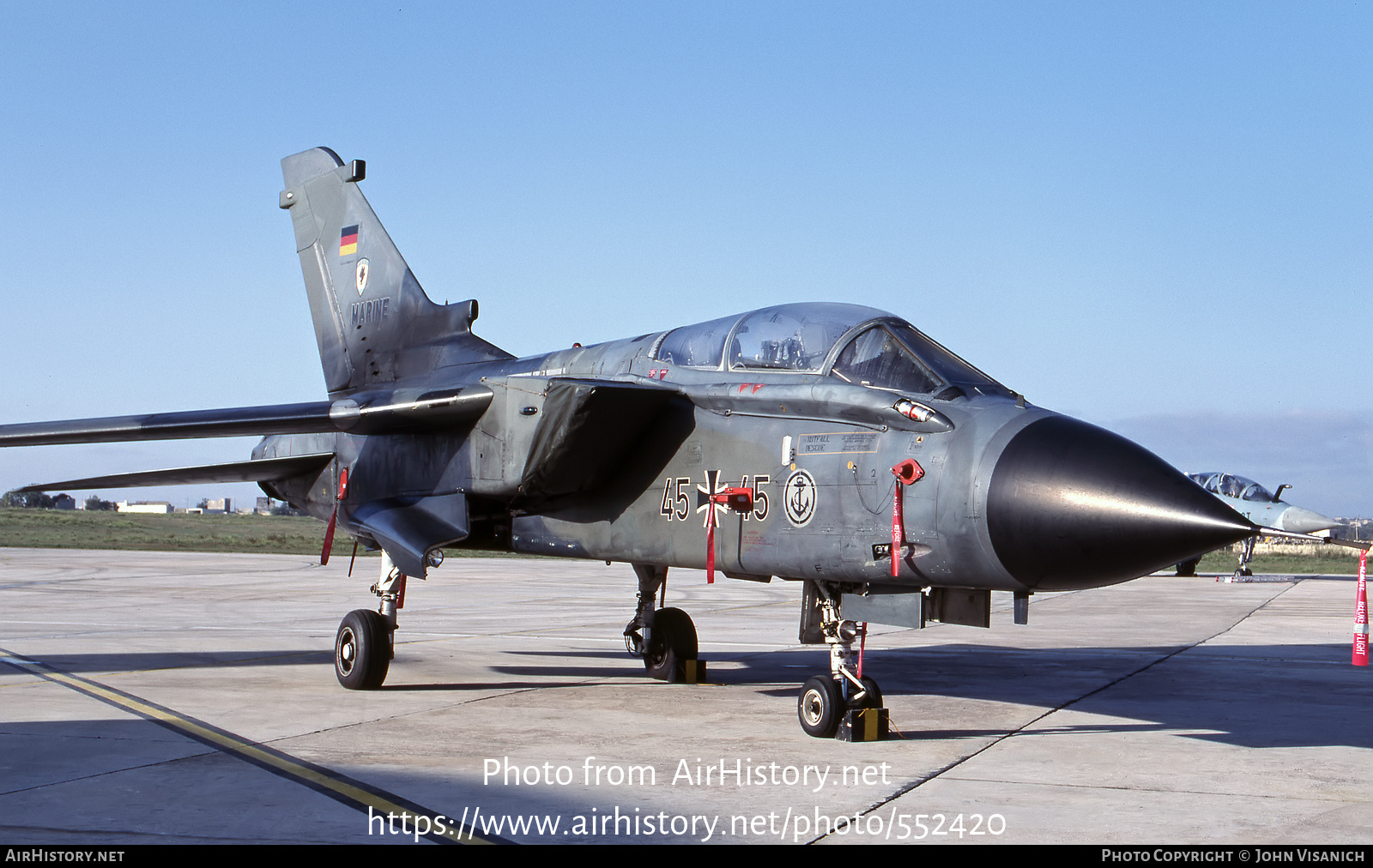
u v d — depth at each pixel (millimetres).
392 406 10609
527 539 10633
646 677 11562
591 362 10516
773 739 8062
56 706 9227
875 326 8352
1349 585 31188
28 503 103688
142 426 11227
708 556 8766
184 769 6879
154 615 18109
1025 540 6918
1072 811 6055
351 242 14234
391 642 10414
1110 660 13484
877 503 7605
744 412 8703
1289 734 8477
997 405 7566
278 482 13891
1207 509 6676
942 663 13125
